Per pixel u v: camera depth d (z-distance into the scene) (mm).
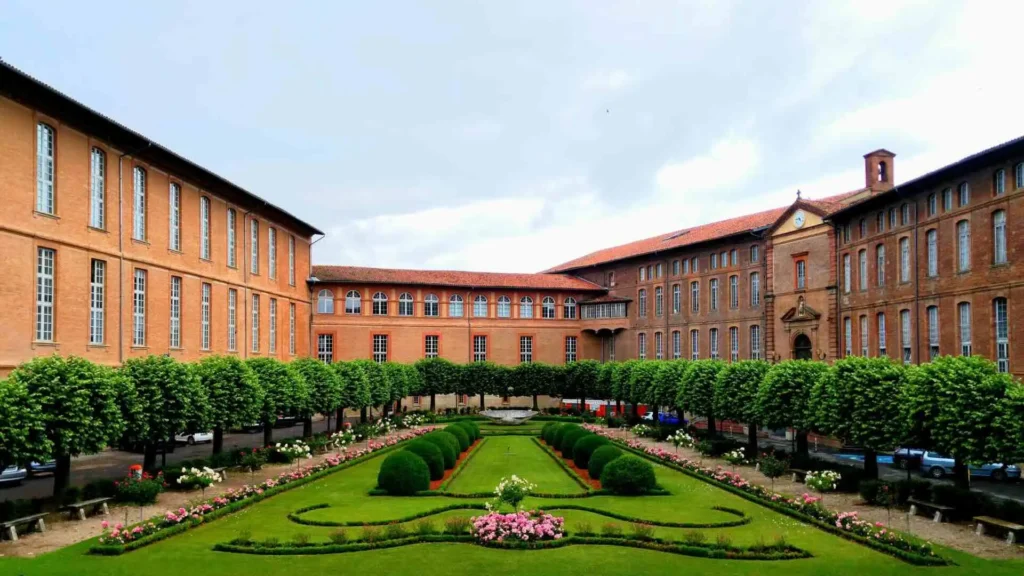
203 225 47219
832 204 52844
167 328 42000
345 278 70438
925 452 37062
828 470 30641
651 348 74750
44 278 32406
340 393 46625
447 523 21688
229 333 50531
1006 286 34406
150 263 40250
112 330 36750
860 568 18188
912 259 42062
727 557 19203
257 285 54781
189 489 29969
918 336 41281
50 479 34969
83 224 34688
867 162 52594
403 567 18078
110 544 19609
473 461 39250
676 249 70625
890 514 24750
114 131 36281
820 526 22797
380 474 28922
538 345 79188
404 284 73125
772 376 35719
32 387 23547
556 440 43188
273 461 38562
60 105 32688
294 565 18234
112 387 26172
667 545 20125
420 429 56562
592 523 23188
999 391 23047
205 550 19609
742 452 37125
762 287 59906
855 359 30812
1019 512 21812
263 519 23797
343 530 21703
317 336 70000
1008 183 34438
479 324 77125
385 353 72750
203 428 32000
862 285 48219
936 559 18500
